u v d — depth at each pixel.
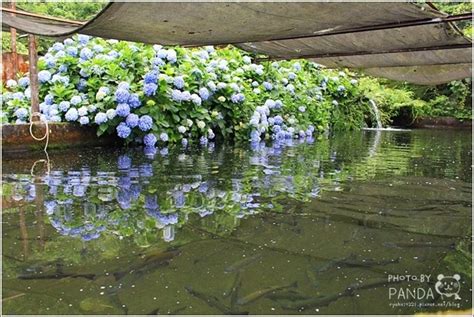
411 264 1.16
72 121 3.36
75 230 1.39
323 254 1.21
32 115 3.14
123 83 3.44
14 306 0.90
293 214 1.62
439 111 8.35
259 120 4.46
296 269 1.11
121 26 2.01
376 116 7.48
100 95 3.42
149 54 3.86
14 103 3.62
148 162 2.81
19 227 1.41
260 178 2.33
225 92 4.18
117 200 1.79
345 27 2.38
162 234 1.36
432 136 5.81
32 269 1.08
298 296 0.96
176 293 0.96
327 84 6.27
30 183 2.10
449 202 1.85
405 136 5.75
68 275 1.05
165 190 1.99
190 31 2.23
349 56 3.84
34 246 1.24
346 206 1.75
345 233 1.41
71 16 9.20
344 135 5.65
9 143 2.96
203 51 4.34
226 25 2.14
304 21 2.18
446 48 3.22
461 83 8.18
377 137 5.47
